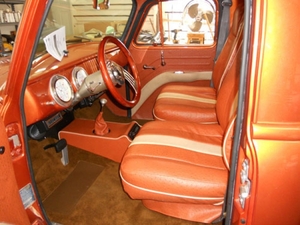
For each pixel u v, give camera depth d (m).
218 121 1.69
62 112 1.86
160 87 2.69
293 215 0.84
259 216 0.83
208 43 2.51
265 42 0.67
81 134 1.98
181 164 1.19
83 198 1.78
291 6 0.66
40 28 0.91
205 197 1.12
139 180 1.17
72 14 3.23
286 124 0.73
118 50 2.47
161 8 2.43
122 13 2.68
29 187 1.11
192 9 2.41
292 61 0.68
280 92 0.71
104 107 2.85
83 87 1.60
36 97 1.32
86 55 1.96
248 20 0.69
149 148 1.31
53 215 1.64
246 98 0.74
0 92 1.02
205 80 2.61
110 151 1.98
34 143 2.10
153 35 2.56
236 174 0.86
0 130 0.86
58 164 2.08
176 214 1.38
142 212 1.67
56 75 1.48
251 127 0.74
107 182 1.93
